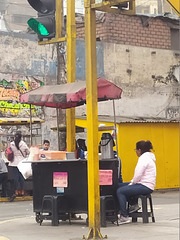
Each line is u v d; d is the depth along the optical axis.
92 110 8.80
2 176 17.41
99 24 24.89
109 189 10.46
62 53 21.91
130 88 24.77
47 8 11.02
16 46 21.94
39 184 10.79
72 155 10.58
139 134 19.70
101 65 24.03
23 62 22.05
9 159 17.45
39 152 10.75
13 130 21.47
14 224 11.09
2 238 9.12
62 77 21.89
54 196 10.55
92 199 8.79
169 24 26.36
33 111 21.98
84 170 10.39
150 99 25.27
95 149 8.82
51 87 10.98
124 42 24.98
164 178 20.20
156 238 8.69
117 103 24.31
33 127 22.03
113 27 24.80
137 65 25.05
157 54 25.69
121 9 9.23
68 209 10.53
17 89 21.81
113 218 10.30
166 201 16.00
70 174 10.50
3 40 21.66
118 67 24.53
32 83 22.20
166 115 25.67
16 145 17.47
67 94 10.33
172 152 20.50
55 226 10.49
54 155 10.55
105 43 24.28
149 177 10.56
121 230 9.66
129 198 10.77
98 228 8.79
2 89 21.42
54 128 18.06
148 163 10.56
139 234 9.14
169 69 25.95
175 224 10.38
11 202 17.19
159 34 26.08
